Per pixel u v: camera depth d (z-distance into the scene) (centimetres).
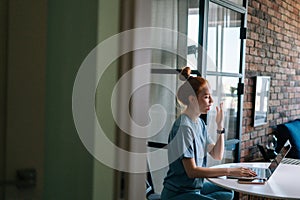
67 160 89
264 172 236
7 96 84
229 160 332
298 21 503
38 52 87
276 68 441
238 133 344
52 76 90
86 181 86
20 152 85
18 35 85
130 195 83
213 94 304
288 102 484
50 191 88
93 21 84
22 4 85
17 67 85
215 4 297
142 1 83
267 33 412
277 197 179
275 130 441
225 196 235
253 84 385
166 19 272
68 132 88
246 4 340
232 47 329
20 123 86
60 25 89
